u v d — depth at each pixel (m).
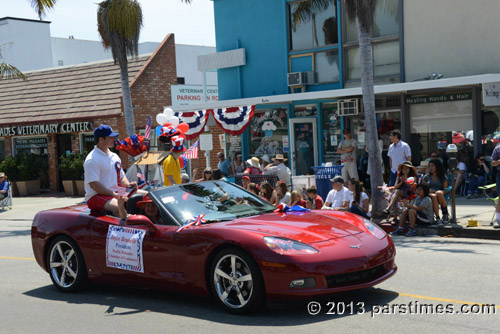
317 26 16.78
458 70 14.40
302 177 13.31
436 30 14.63
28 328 5.76
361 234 5.72
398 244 9.12
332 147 16.75
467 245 8.72
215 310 5.82
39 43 33.56
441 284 6.36
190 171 22.09
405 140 15.09
